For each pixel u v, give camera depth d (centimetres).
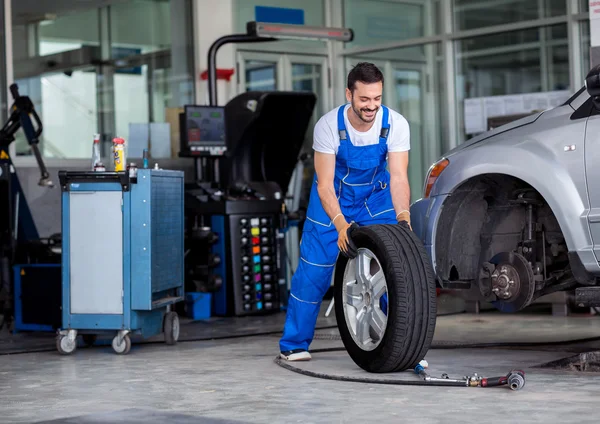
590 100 446
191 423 342
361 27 1010
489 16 916
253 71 970
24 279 673
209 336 646
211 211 796
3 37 837
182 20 944
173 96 939
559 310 725
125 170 564
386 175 471
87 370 494
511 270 473
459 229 502
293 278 491
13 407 387
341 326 459
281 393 402
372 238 436
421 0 966
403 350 427
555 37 871
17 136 835
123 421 348
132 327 561
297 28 831
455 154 496
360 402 375
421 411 353
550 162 451
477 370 455
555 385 403
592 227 436
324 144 455
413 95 978
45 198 846
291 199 877
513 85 904
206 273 798
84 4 883
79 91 880
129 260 562
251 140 843
